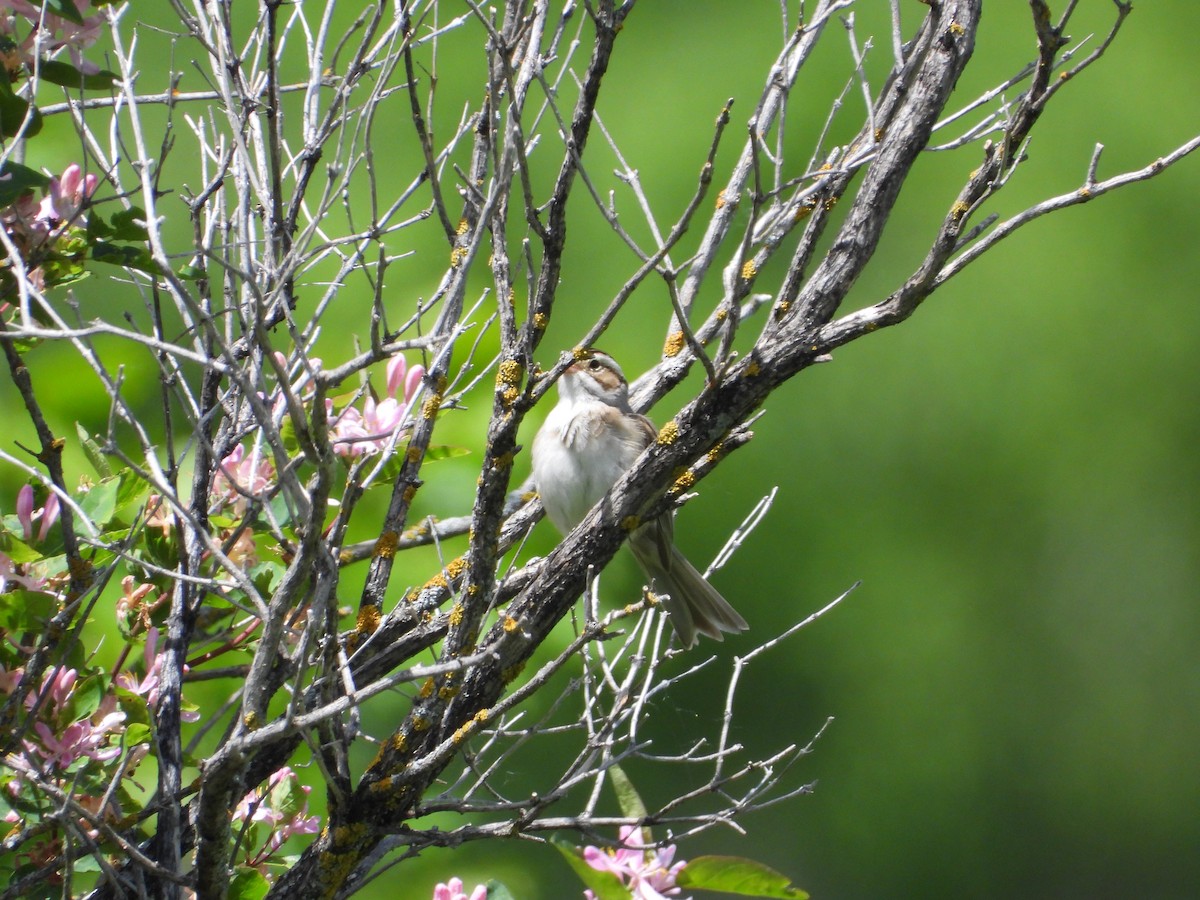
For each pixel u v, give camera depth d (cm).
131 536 556
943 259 544
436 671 477
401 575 866
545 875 1242
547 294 539
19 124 545
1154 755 2034
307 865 570
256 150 641
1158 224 2000
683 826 1584
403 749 565
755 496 1978
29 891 564
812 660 1959
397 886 851
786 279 627
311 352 938
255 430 666
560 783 579
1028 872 1973
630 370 1418
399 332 613
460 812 582
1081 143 2014
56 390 873
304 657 478
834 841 1950
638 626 648
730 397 570
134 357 891
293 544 580
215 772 480
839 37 1880
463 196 634
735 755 1712
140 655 686
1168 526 2022
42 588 586
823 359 565
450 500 906
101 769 598
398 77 1202
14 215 556
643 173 1830
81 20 539
